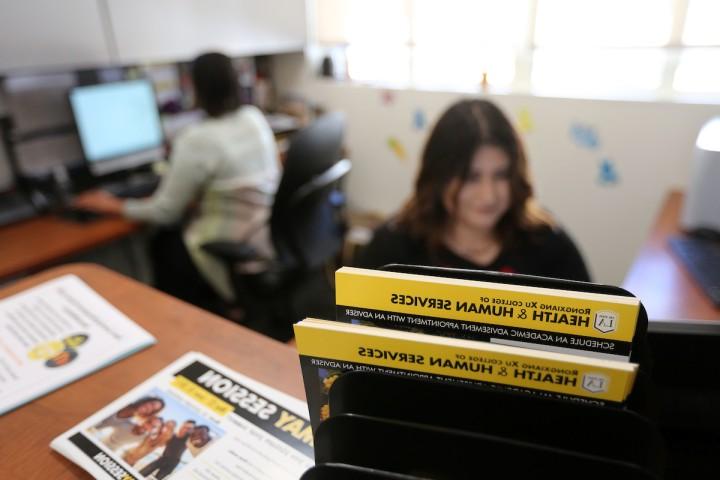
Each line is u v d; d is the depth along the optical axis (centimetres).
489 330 35
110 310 75
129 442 51
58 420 55
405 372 34
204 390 58
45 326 71
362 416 32
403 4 253
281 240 178
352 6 268
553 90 224
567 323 33
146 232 209
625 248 217
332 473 31
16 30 165
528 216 104
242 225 196
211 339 68
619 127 201
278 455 49
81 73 193
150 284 221
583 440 31
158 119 223
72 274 86
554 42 219
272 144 210
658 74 201
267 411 55
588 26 209
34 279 85
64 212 182
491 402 32
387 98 264
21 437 53
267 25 255
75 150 200
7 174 189
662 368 43
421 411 34
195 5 219
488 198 97
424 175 101
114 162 208
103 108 198
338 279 37
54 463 50
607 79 213
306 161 168
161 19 207
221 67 185
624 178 207
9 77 175
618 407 30
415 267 39
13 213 176
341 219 220
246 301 196
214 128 186
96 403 57
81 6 180
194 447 50
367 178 292
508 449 29
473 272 38
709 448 44
